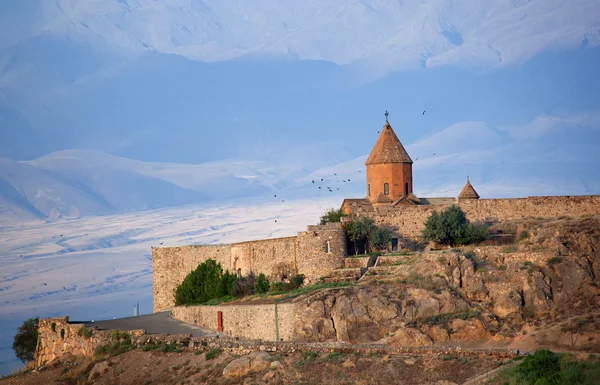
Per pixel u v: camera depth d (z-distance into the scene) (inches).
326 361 7180.1
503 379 6387.8
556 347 7017.7
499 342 7273.6
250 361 7367.1
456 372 6678.2
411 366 6870.1
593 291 7549.2
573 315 7347.4
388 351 7180.1
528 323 7431.1
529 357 6535.4
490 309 7677.2
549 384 6205.7
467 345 7308.1
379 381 6776.6
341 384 6811.0
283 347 7583.7
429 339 7401.6
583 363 6427.2
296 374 7096.5
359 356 7165.4
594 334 6993.1
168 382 7632.9
